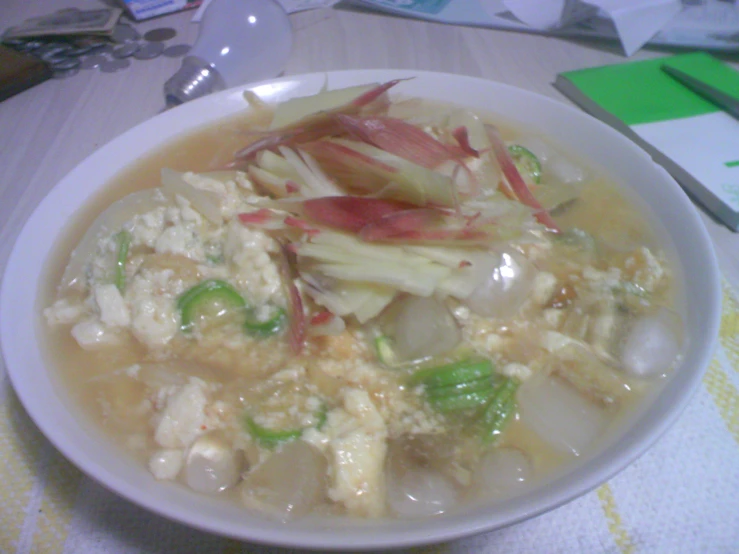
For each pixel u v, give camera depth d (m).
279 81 0.32
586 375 0.21
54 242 0.25
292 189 0.24
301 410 0.20
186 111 0.31
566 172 0.28
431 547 0.19
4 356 0.20
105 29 0.42
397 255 0.21
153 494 0.17
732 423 0.22
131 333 0.23
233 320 0.23
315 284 0.22
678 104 0.34
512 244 0.24
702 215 0.29
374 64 0.41
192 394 0.20
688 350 0.20
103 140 0.35
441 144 0.24
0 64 0.39
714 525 0.20
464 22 0.45
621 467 0.17
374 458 0.19
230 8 0.38
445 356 0.22
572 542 0.19
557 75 0.38
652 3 0.41
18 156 0.34
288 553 0.19
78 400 0.21
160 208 0.25
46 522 0.20
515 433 0.20
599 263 0.24
